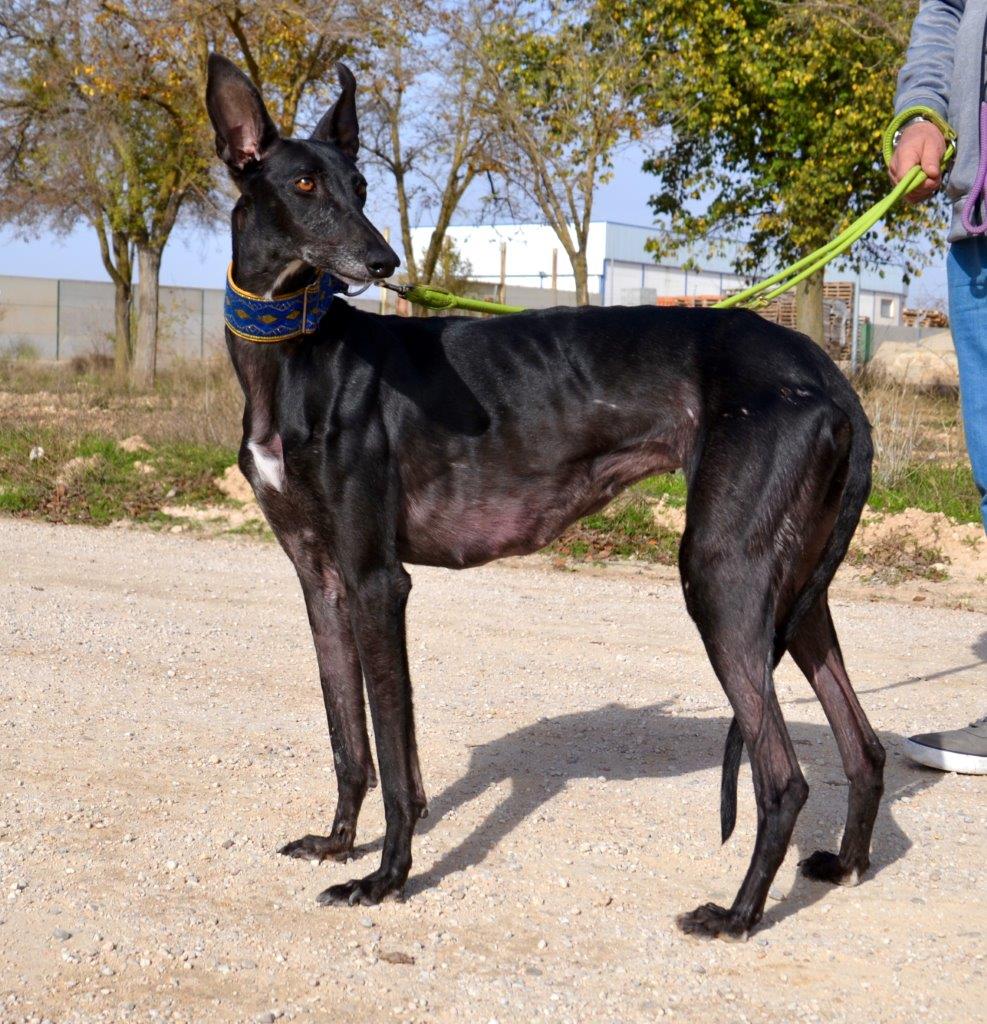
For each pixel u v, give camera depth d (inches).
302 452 129.0
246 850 140.1
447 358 135.1
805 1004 106.1
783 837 118.4
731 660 120.6
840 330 961.5
